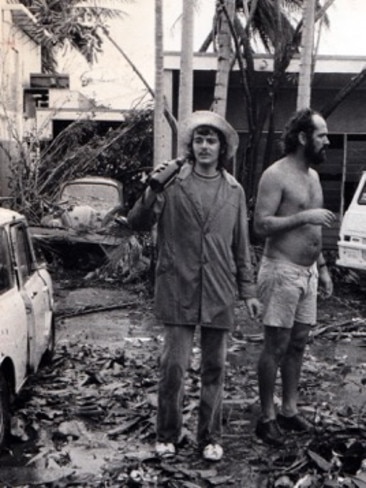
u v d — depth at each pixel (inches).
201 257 190.5
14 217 262.7
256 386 273.6
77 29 826.2
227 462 196.7
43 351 270.7
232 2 518.9
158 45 518.6
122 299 471.2
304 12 492.7
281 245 205.0
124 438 215.5
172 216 191.5
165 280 192.5
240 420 231.9
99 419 231.0
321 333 374.0
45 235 561.3
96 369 292.0
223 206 192.2
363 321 403.5
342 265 484.4
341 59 601.6
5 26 815.7
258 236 206.1
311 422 221.6
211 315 191.5
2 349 202.2
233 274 195.3
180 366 195.0
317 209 201.8
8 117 780.0
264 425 209.5
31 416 231.1
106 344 347.6
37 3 852.0
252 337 358.9
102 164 738.2
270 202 203.0
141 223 193.9
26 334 233.6
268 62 605.3
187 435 207.6
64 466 194.9
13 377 215.8
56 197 657.6
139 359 311.7
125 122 743.7
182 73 497.4
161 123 525.3
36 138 732.0
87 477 185.6
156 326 392.2
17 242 256.4
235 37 550.3
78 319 411.2
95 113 817.5
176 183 191.8
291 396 218.5
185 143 194.5
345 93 556.1
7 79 837.2
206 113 193.2
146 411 235.9
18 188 645.9
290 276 203.5
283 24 708.0
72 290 504.1
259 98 687.1
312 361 313.9
